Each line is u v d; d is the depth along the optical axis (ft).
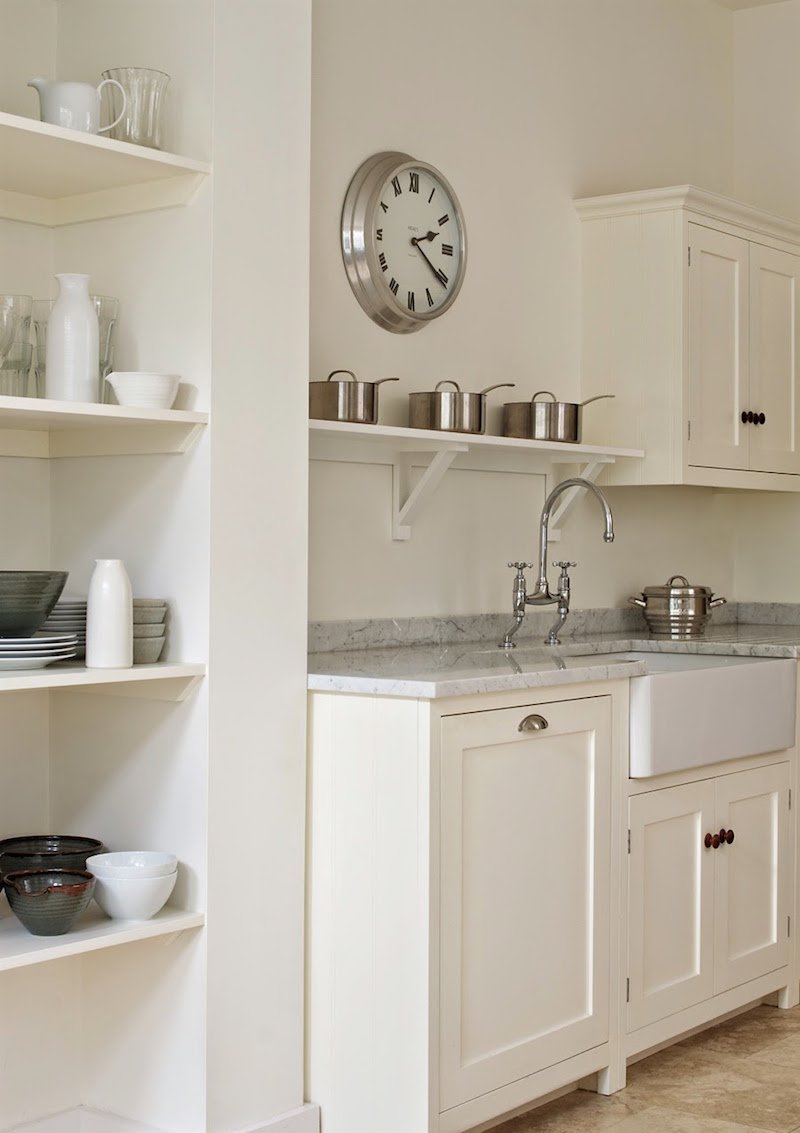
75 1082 9.12
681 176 15.05
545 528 12.06
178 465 8.59
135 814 8.82
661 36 14.75
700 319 13.19
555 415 12.05
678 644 12.82
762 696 11.63
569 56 13.47
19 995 8.76
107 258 8.92
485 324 12.47
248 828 8.72
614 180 14.06
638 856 10.39
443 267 11.82
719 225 13.46
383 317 11.35
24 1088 8.80
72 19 9.06
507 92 12.73
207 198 8.43
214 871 8.50
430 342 11.89
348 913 8.96
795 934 12.29
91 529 9.05
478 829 8.98
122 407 7.88
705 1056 11.06
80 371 8.12
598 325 13.41
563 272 13.33
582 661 10.56
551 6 13.24
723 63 15.78
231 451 8.57
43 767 9.26
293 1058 9.05
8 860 8.32
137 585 8.82
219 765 8.53
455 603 12.22
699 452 13.19
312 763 9.17
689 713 10.69
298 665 9.08
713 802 11.22
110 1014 8.99
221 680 8.54
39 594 7.88
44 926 7.78
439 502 12.05
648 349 13.12
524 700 9.30
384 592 11.50
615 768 10.16
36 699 9.20
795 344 14.65
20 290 8.95
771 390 14.26
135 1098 8.85
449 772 8.73
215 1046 8.52
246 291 8.66
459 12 12.19
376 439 10.77
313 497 10.84
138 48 8.75
